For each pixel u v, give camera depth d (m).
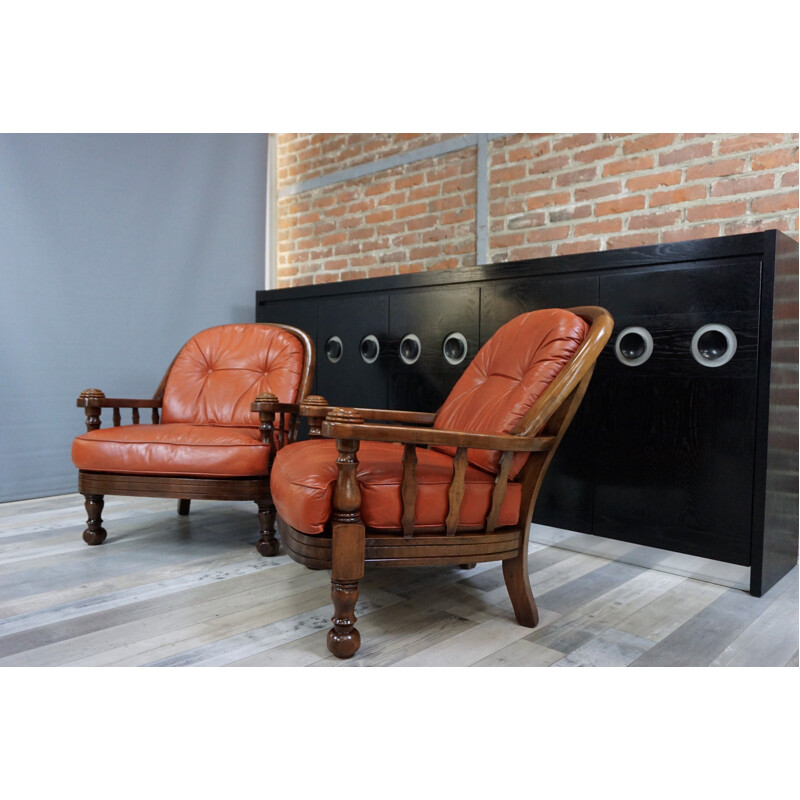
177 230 3.64
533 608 1.71
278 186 4.39
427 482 1.55
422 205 3.62
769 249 1.94
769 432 1.97
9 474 3.06
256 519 2.80
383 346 3.06
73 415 3.26
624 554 2.32
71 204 3.22
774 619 1.79
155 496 2.24
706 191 2.63
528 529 1.69
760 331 1.96
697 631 1.71
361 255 3.93
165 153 3.57
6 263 3.02
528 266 2.51
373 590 1.99
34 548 2.34
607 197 2.89
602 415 2.33
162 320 3.60
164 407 2.69
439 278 2.81
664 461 2.18
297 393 2.58
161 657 1.52
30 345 3.10
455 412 1.97
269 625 1.71
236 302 3.95
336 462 1.47
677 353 2.14
